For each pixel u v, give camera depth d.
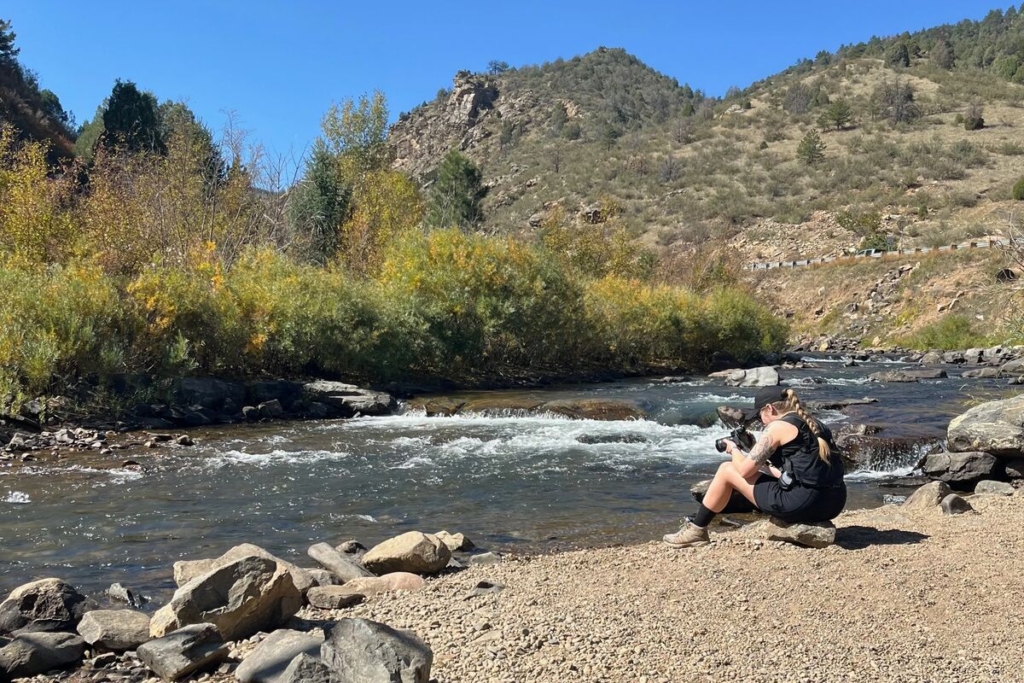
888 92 94.12
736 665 4.11
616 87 148.12
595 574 6.01
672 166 84.06
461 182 51.91
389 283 23.31
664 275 43.78
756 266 58.19
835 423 13.96
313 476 10.80
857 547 6.52
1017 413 10.20
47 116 52.25
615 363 28.19
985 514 7.71
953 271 43.69
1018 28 148.50
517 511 9.05
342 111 44.25
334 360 19.89
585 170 91.38
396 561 6.39
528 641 4.50
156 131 47.25
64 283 15.74
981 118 84.31
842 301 48.22
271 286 19.64
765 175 80.81
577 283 27.00
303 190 36.03
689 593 5.38
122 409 14.85
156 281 16.97
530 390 21.88
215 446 13.00
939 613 4.93
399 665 3.72
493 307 23.78
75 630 5.10
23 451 12.09
